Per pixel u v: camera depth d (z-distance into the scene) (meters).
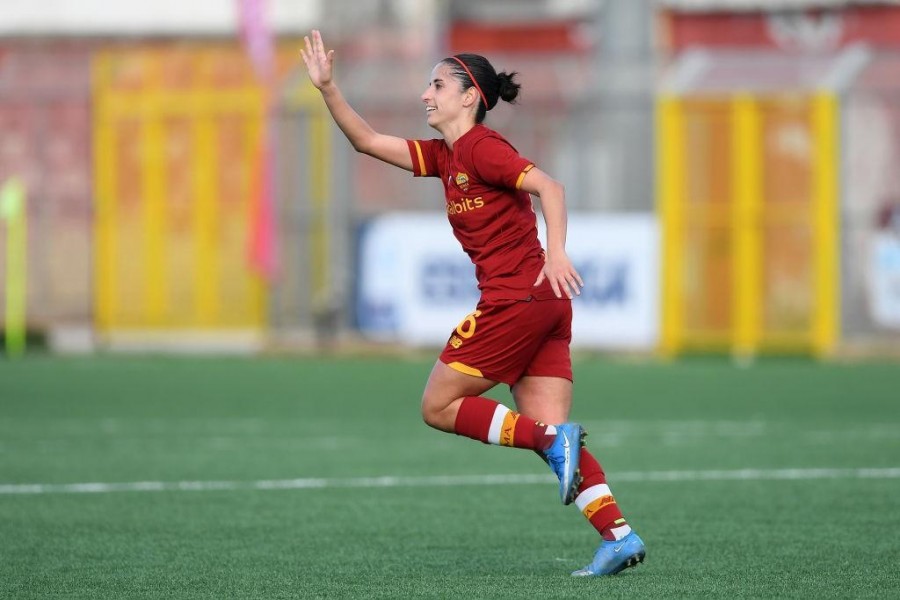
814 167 71.06
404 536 22.98
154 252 77.88
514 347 18.73
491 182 18.50
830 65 71.94
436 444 37.09
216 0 87.94
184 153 77.56
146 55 78.00
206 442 37.62
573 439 18.33
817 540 22.33
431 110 19.00
